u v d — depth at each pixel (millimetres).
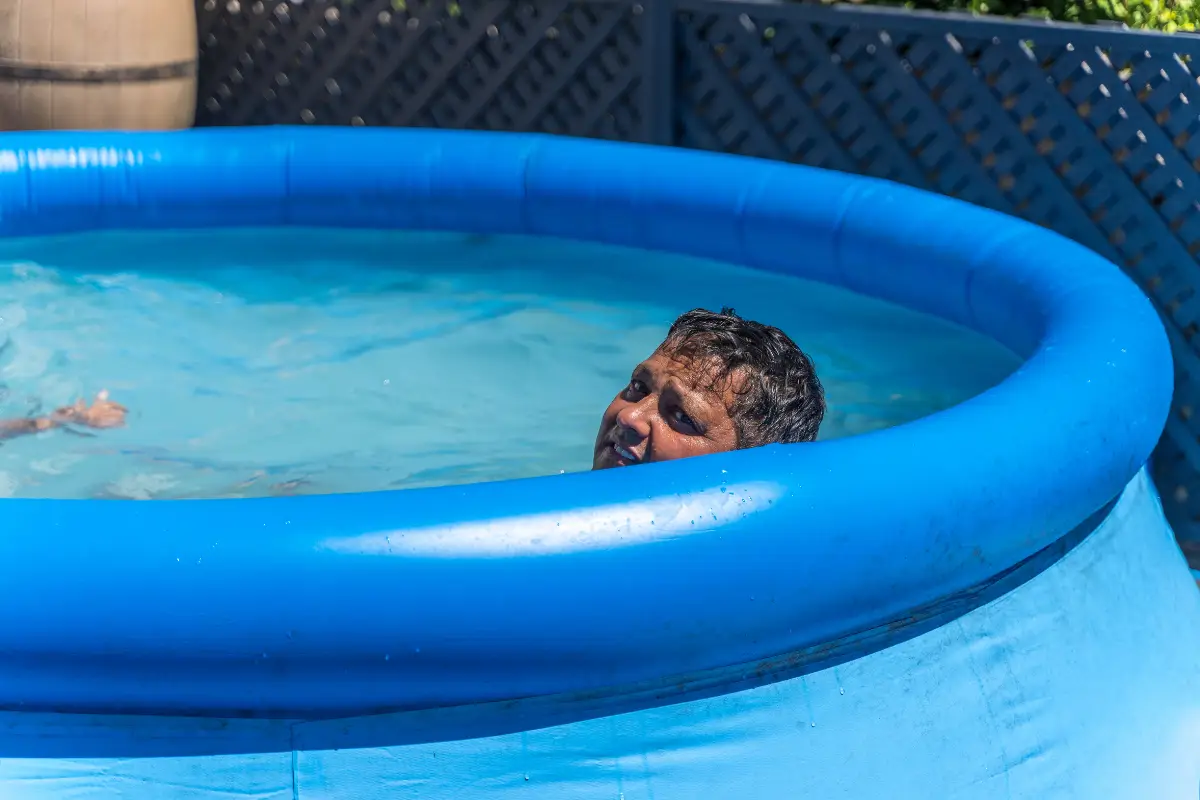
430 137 5219
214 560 2002
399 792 2105
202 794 2076
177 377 3990
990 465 2416
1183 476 5125
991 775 2377
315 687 2057
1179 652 2881
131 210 5191
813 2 5930
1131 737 2609
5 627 1992
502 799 2123
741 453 2289
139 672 2023
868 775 2273
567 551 2062
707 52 5977
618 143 5059
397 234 5207
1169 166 5055
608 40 6254
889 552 2256
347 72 6941
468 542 2041
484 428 3662
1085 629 2631
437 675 2064
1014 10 5977
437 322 4418
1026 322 3670
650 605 2092
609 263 4852
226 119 7230
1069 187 5312
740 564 2137
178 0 6445
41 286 4676
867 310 4352
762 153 5980
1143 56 5059
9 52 6113
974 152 5520
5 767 2076
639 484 2164
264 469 3398
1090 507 2646
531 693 2143
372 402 3838
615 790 2150
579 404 3830
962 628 2453
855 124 5723
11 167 5004
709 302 4465
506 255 4969
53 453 3465
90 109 6246
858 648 2344
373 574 2008
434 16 6559
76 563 2002
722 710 2223
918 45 5523
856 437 2391
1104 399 2727
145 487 3281
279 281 4773
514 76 6547
